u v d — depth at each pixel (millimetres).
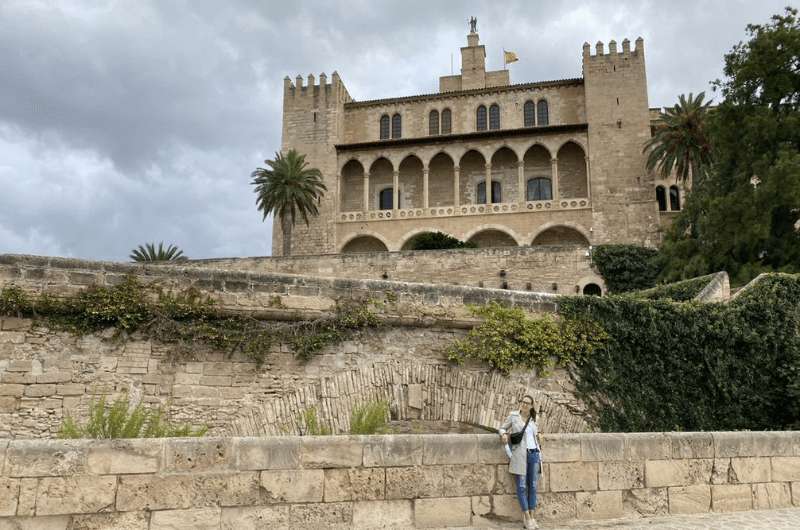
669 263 37906
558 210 57188
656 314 17188
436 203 62406
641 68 59125
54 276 13383
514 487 9359
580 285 41125
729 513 10227
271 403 14281
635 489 9914
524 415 9531
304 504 8414
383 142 60906
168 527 7855
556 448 9641
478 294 16453
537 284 41312
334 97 63656
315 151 62719
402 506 8812
